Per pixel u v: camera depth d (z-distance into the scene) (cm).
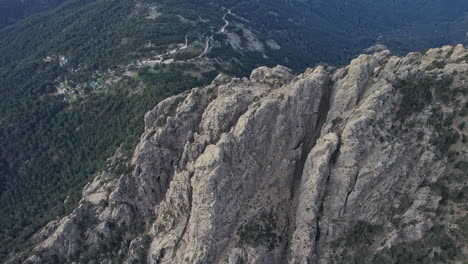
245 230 9162
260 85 11481
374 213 8556
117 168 13350
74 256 11844
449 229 7912
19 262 12306
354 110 9244
